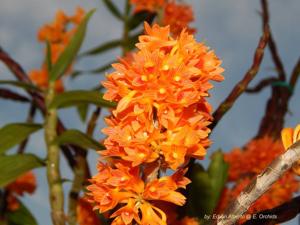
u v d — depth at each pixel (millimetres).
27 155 482
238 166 586
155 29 284
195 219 466
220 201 500
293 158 237
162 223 269
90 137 469
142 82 264
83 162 487
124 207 269
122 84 269
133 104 270
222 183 495
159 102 263
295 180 516
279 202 509
